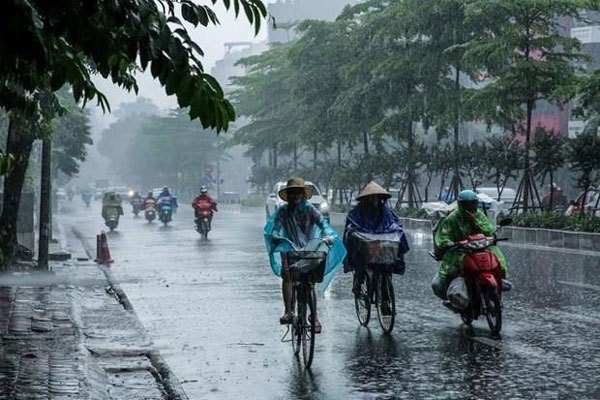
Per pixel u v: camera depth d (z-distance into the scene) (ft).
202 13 18.94
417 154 185.68
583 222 120.06
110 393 37.11
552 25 145.38
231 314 60.64
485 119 151.94
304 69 242.58
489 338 48.44
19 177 87.35
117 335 51.96
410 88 190.19
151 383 39.29
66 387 35.06
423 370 40.50
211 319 58.34
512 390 35.99
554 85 138.00
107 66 18.15
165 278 85.61
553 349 44.93
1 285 76.69
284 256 42.27
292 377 39.81
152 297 70.74
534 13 138.82
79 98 20.67
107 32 17.66
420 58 183.62
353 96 203.21
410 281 78.59
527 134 140.67
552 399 34.42
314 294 42.27
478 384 37.24
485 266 49.37
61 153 191.42
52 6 17.13
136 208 266.36
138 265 100.22
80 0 17.30
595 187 134.21
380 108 200.95
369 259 49.75
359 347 46.75
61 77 19.10
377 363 42.45
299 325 43.47
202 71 18.38
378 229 50.62
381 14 192.75
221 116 18.43
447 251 51.78
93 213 312.91
